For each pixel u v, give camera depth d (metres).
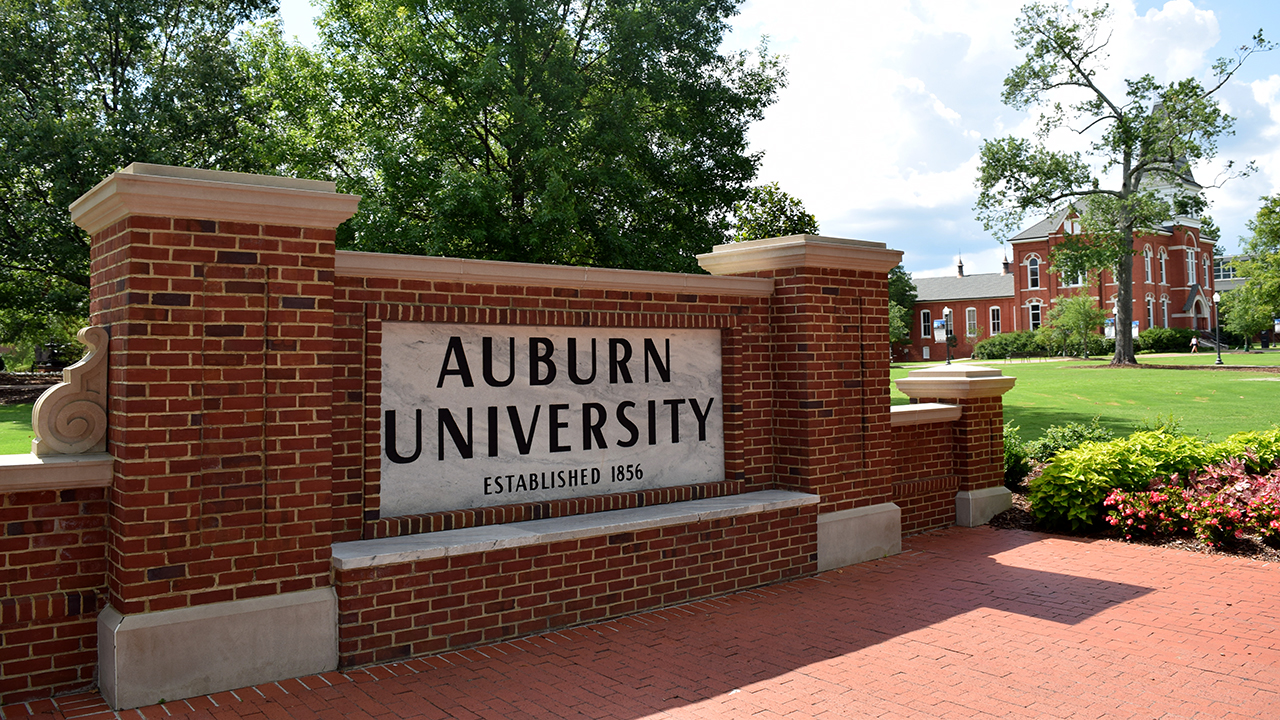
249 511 4.39
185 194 4.15
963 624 5.57
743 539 6.53
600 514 6.06
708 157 20.38
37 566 4.17
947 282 77.38
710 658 4.94
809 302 7.10
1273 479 8.02
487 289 5.62
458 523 5.43
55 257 23.97
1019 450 10.56
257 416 4.41
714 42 19.94
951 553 7.73
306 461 4.56
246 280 4.39
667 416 6.71
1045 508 8.62
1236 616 5.66
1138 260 56.88
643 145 18.75
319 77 19.73
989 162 35.72
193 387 4.23
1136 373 30.02
